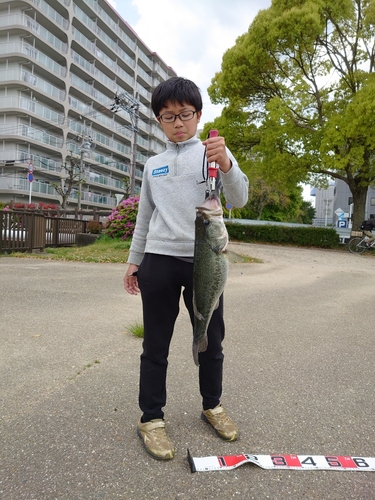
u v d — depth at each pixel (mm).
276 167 17312
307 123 18281
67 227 14656
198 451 1964
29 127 32969
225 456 1901
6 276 6730
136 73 50375
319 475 1797
